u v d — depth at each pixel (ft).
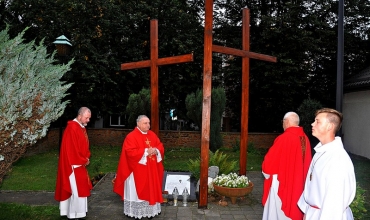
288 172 13.64
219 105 35.01
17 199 20.29
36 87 12.71
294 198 13.37
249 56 21.80
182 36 47.67
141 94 37.40
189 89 51.67
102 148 45.21
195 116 35.19
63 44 28.58
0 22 43.24
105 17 45.11
